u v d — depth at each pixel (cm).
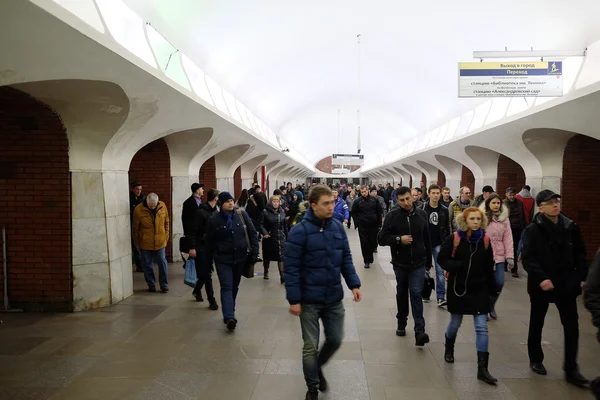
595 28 662
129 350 458
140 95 569
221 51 1004
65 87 497
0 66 373
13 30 332
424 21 1027
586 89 625
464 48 1059
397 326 530
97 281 619
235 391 365
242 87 1361
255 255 569
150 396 357
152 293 710
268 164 2517
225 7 841
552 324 547
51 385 377
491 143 1173
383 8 1014
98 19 438
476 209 395
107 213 625
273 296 697
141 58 550
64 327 534
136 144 692
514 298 673
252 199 974
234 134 1146
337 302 346
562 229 376
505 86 740
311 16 1048
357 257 1097
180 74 768
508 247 518
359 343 480
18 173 594
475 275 395
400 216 478
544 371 398
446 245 402
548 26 767
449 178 1967
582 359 432
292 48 1259
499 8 825
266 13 954
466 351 455
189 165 1002
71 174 597
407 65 1422
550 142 946
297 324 548
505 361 428
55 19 338
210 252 539
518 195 938
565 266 374
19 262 602
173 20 735
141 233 708
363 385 376
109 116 570
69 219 599
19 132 588
